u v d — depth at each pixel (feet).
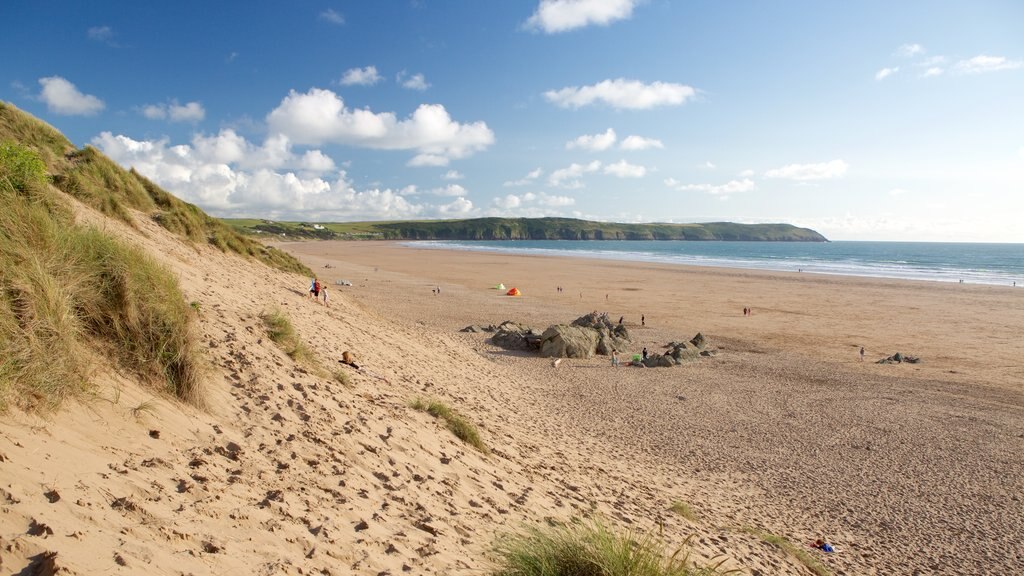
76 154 58.23
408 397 36.19
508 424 43.91
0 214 16.87
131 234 45.09
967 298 177.88
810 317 139.95
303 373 28.60
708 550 25.90
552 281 223.71
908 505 40.96
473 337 103.35
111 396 16.05
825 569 29.14
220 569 11.34
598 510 27.50
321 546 13.98
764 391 73.92
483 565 16.44
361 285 180.96
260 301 44.34
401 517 17.94
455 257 371.56
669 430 55.57
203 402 19.62
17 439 11.91
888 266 353.51
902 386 77.82
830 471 47.09
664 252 542.16
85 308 17.62
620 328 107.14
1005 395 73.61
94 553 9.93
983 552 34.35
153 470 14.02
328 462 19.76
